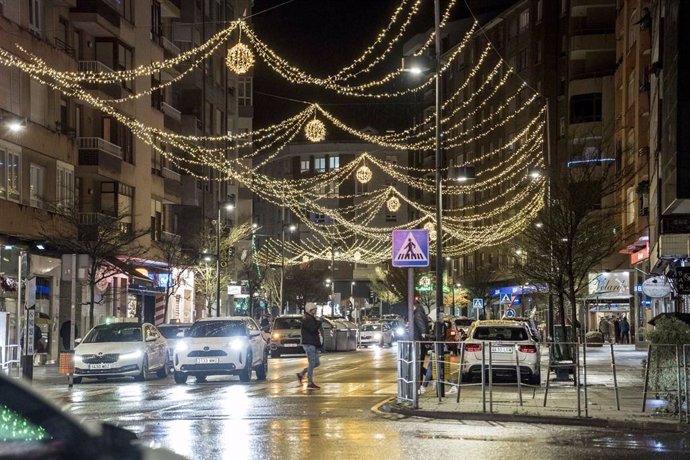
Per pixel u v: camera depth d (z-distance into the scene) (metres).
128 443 4.13
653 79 39.03
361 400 21.55
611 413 18.42
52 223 40.56
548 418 17.62
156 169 55.47
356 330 58.75
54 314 41.91
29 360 24.66
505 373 24.53
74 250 39.84
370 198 118.50
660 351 18.55
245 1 78.38
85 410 19.23
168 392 24.42
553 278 33.41
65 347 31.03
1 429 3.65
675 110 25.73
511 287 84.69
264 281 88.19
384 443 14.17
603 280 62.97
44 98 41.28
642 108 46.47
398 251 20.55
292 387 25.94
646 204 45.91
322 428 16.00
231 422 16.86
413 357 19.47
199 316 67.19
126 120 48.31
